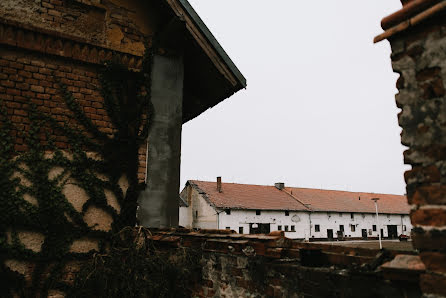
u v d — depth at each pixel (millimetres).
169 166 5840
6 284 4422
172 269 3867
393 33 1980
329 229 42438
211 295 3602
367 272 2062
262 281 2926
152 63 6000
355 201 47844
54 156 4969
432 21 1812
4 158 4645
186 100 8039
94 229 5035
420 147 1812
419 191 1796
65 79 5266
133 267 4016
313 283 2422
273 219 38406
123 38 5801
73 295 4320
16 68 4961
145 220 5441
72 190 4988
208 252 3764
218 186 38906
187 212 40312
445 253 1641
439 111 1739
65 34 5254
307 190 46844
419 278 1753
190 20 5738
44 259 4641
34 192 4742
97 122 5375
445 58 1737
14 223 4562
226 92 6887
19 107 4879
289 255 2887
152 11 6176
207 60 6180
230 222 35562
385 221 47938
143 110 5801
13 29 4957
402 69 1955
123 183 5398
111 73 5617
